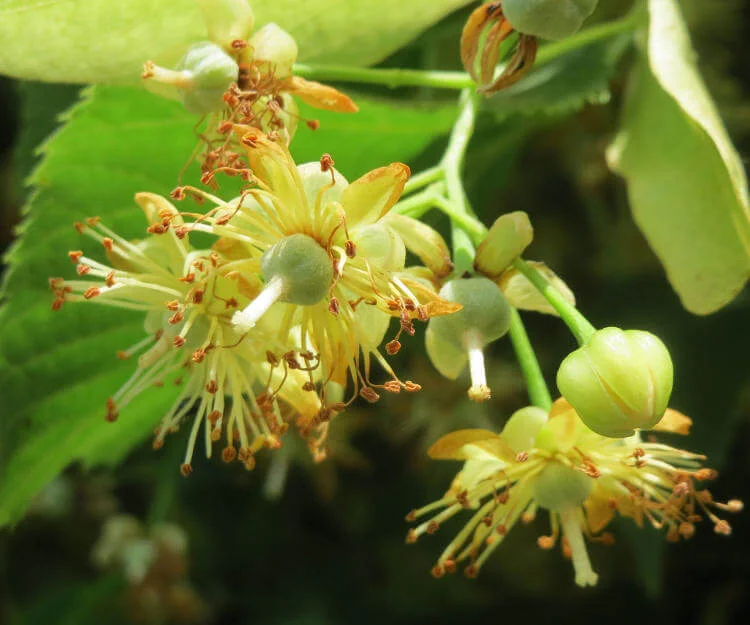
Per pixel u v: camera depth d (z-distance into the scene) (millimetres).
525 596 156
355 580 159
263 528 158
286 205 102
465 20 128
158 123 114
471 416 138
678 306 135
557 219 144
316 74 114
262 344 106
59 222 116
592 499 108
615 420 100
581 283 141
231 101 105
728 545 143
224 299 106
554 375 137
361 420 142
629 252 141
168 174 117
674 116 119
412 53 130
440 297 101
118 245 108
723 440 129
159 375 108
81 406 120
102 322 118
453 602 157
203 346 103
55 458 122
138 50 111
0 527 122
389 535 154
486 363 139
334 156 122
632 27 123
